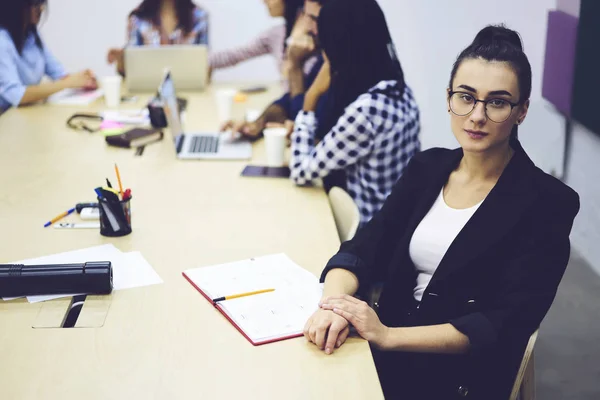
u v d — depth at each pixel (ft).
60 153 8.62
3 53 10.84
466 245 4.93
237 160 8.54
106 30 17.43
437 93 13.60
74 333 4.55
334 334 4.40
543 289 4.64
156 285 5.22
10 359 4.24
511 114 4.76
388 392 5.23
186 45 12.98
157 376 4.09
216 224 6.44
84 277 5.00
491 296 4.91
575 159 10.79
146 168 8.11
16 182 7.49
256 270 5.45
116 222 6.06
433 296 5.04
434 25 13.29
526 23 11.42
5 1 11.12
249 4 17.31
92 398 3.88
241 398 3.90
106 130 9.62
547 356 8.68
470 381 4.95
